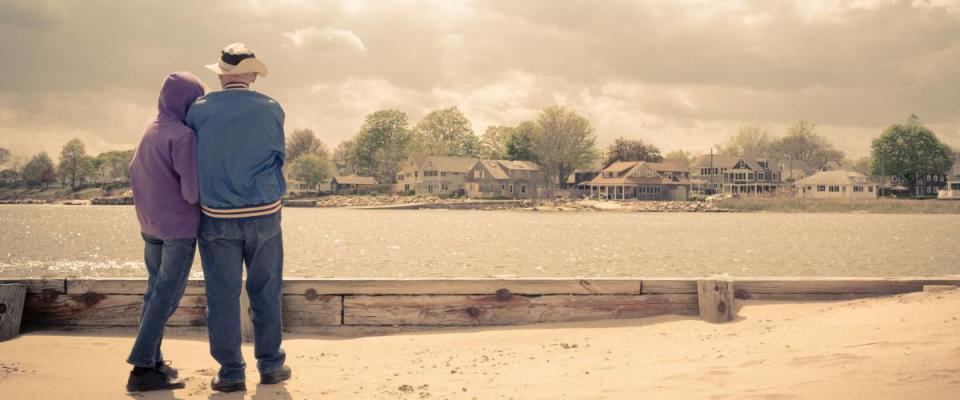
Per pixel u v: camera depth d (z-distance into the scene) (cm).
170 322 727
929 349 496
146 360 481
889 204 10725
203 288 728
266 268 503
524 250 3734
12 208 14262
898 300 752
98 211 12300
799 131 16488
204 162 469
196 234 485
